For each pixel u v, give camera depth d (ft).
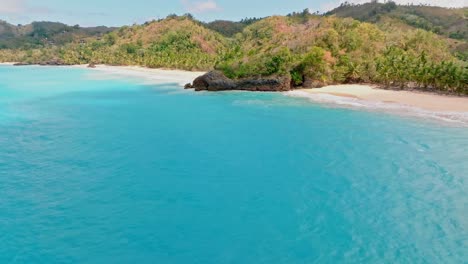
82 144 122.52
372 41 328.49
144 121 159.53
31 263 56.24
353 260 57.36
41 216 71.15
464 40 547.49
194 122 155.94
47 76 430.61
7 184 86.99
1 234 64.34
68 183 87.97
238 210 74.33
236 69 268.41
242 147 117.80
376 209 74.13
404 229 66.33
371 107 179.73
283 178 91.15
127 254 59.00
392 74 240.73
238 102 205.57
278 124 148.77
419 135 126.82
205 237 64.18
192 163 102.89
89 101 221.66
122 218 70.90
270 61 260.62
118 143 123.65
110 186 86.38
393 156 105.70
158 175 93.61
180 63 493.77
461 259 57.31
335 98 209.26
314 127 142.41
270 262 57.11
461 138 122.01
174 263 56.80
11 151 114.11
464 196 79.30
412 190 82.74
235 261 57.36
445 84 216.33
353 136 127.85
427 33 334.44
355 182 87.86
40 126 150.71
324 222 69.21
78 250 59.93
